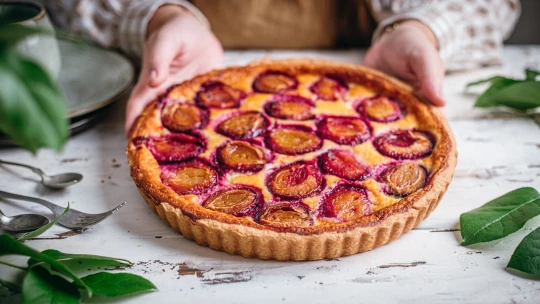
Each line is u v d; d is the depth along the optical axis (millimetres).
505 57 869
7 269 548
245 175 616
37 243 573
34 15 699
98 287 506
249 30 917
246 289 535
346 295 529
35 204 615
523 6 1069
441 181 598
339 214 576
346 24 922
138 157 621
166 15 811
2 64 376
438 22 806
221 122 677
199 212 562
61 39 821
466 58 834
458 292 530
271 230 549
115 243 576
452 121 733
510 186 639
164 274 547
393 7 878
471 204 617
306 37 924
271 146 645
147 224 598
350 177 612
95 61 789
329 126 666
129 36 846
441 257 562
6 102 369
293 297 527
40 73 387
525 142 700
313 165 624
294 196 592
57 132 386
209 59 793
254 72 740
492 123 730
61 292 496
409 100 693
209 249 573
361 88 726
